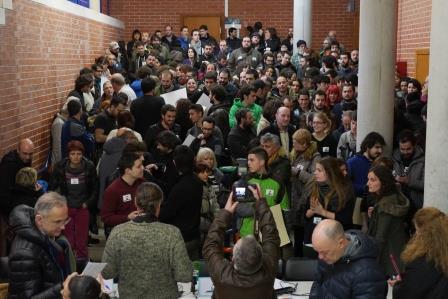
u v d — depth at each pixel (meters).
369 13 8.50
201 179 7.21
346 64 14.49
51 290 4.52
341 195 6.87
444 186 5.75
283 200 7.59
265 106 9.96
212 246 4.77
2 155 8.49
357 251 4.59
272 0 21.31
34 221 4.64
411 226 7.14
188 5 21.08
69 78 12.60
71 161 8.35
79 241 8.31
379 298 4.54
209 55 16.97
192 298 5.58
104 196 6.69
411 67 14.66
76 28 13.23
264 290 4.55
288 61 15.16
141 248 4.93
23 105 9.55
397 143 8.82
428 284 4.80
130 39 21.12
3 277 5.90
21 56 9.47
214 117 9.99
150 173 7.49
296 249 7.97
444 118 5.70
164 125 9.09
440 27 5.66
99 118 10.12
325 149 8.79
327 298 4.66
